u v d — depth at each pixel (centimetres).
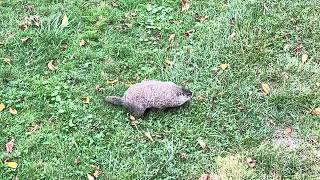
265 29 480
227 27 480
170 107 414
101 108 418
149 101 407
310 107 416
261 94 428
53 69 449
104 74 446
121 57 463
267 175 375
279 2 503
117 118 411
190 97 413
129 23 494
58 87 432
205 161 383
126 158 386
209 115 412
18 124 406
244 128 405
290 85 434
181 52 463
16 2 507
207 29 480
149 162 383
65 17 492
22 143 392
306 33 476
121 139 396
